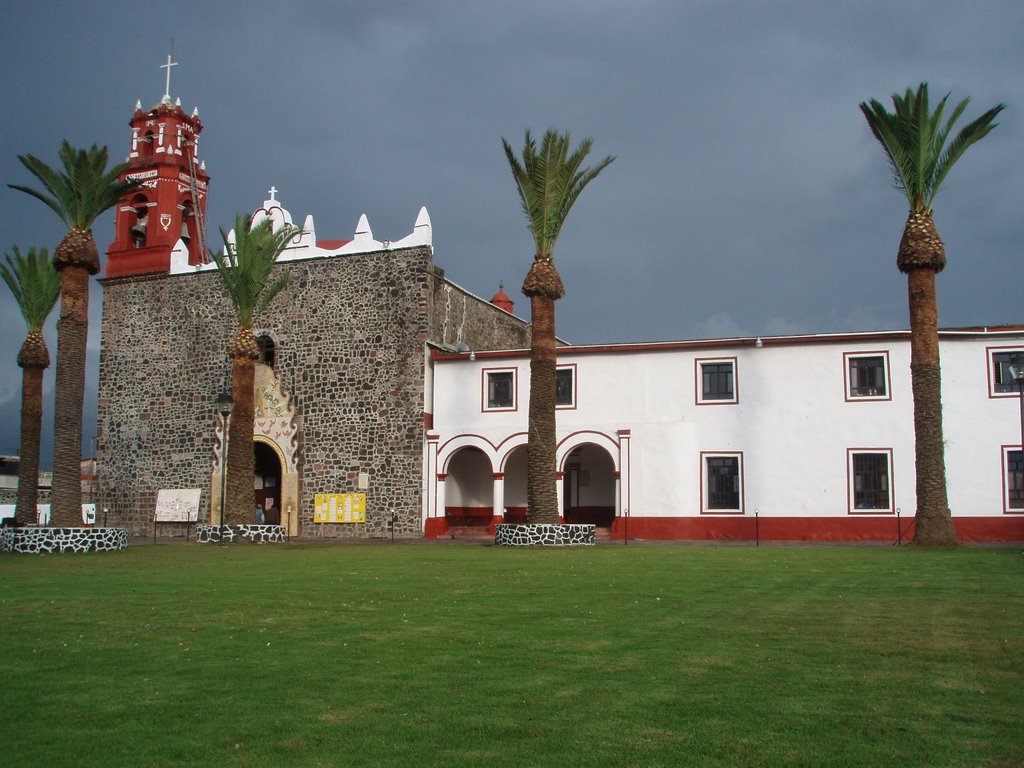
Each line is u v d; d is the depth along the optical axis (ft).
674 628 33.76
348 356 118.52
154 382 129.18
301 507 118.32
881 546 83.71
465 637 32.22
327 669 27.37
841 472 100.32
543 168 88.12
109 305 133.18
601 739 20.52
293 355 121.08
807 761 19.02
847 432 100.63
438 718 22.20
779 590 44.98
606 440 108.27
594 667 27.30
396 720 22.06
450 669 27.25
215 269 127.85
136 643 31.65
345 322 119.24
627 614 37.19
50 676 26.76
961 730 20.93
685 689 24.63
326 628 34.32
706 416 105.40
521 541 87.10
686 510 104.63
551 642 31.19
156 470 127.34
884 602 40.22
